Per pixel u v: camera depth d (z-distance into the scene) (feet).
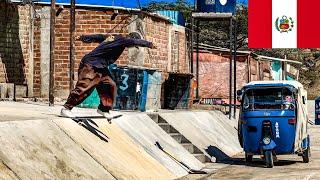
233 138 74.08
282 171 47.60
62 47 80.53
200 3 102.32
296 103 51.83
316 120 128.98
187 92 83.92
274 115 51.31
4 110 46.85
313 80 266.57
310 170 48.19
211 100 123.34
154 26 85.25
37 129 34.30
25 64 80.28
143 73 67.62
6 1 77.25
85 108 61.31
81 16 80.12
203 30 197.06
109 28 79.82
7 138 30.35
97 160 36.14
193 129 62.85
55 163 31.73
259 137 51.57
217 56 127.24
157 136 51.16
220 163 54.34
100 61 39.78
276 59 156.76
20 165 28.71
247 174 45.60
